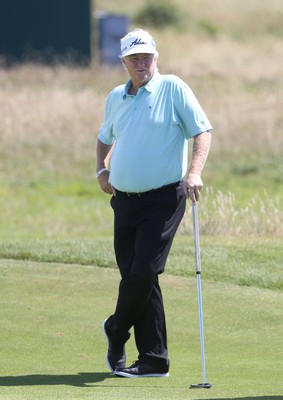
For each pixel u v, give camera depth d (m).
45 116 73.06
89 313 25.59
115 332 20.42
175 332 24.17
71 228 48.91
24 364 21.14
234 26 152.88
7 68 94.81
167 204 19.95
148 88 19.84
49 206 56.03
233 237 35.34
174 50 125.25
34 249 32.22
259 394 17.66
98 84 86.75
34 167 65.50
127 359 22.25
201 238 34.84
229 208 39.31
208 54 119.25
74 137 70.69
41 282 28.30
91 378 19.84
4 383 19.11
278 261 30.86
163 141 19.83
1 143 69.69
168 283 28.33
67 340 23.38
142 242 19.83
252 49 125.38
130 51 19.67
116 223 20.41
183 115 19.86
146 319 20.33
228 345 23.22
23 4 99.56
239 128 72.44
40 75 89.25
